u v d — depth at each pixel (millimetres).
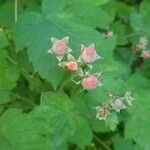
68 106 370
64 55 340
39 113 356
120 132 479
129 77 511
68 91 421
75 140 437
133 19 570
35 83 416
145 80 514
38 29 366
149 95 436
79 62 337
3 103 380
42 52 353
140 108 429
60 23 375
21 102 415
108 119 379
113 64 379
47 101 368
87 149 490
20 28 366
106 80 374
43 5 381
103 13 395
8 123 322
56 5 383
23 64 406
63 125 364
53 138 359
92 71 365
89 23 391
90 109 418
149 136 423
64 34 369
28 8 466
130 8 583
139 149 463
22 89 430
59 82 365
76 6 389
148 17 571
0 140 314
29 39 360
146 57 566
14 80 381
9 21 437
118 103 373
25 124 322
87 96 382
